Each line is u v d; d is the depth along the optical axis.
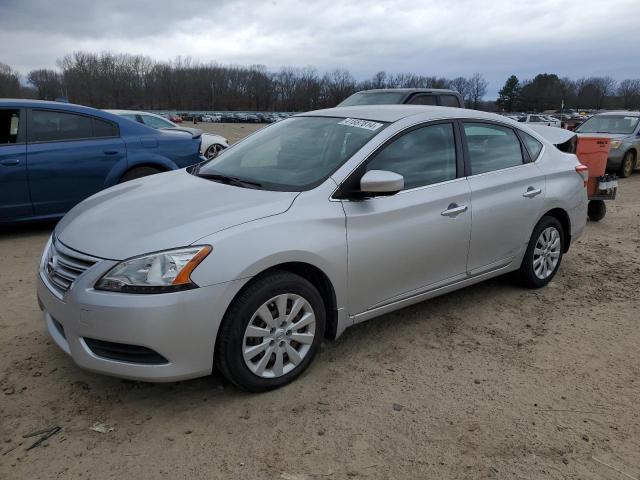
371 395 3.17
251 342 3.03
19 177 5.94
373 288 3.54
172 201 3.31
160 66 115.25
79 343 2.84
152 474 2.51
